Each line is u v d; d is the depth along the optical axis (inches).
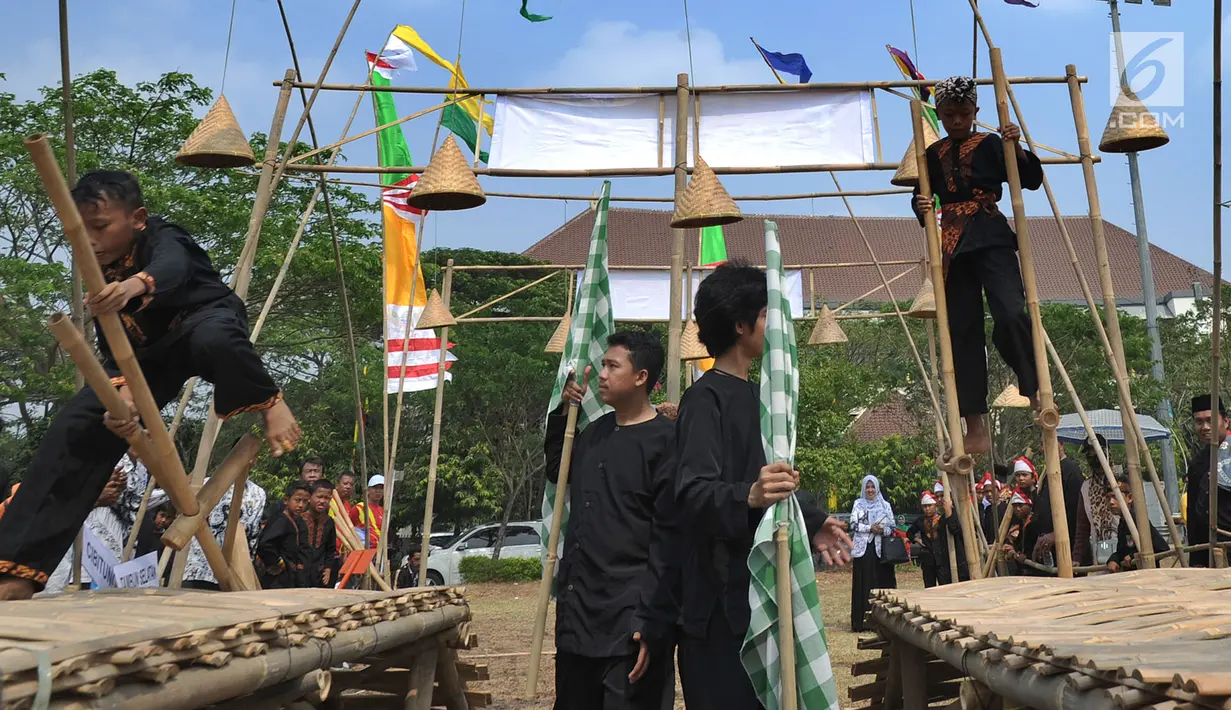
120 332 115.7
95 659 78.1
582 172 265.0
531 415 1191.6
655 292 506.9
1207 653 78.6
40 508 133.3
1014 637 94.2
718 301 131.6
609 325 169.5
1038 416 168.6
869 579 470.9
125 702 80.2
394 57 352.2
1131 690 72.0
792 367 122.6
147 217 140.9
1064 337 1030.4
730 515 118.0
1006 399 413.7
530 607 675.4
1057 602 126.0
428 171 235.6
